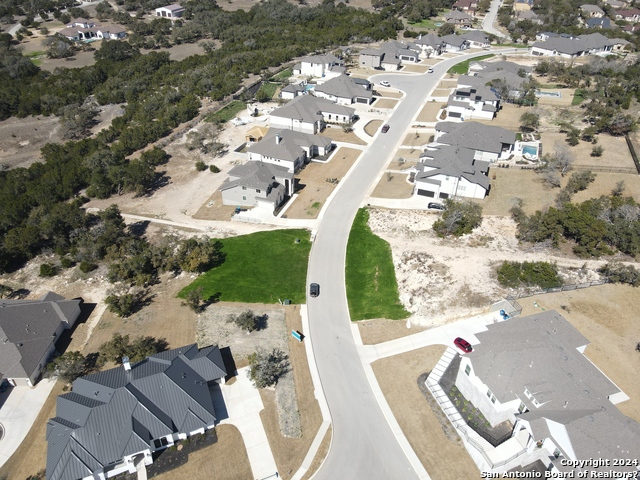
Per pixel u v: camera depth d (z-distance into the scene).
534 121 99.69
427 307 57.81
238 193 78.38
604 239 66.25
